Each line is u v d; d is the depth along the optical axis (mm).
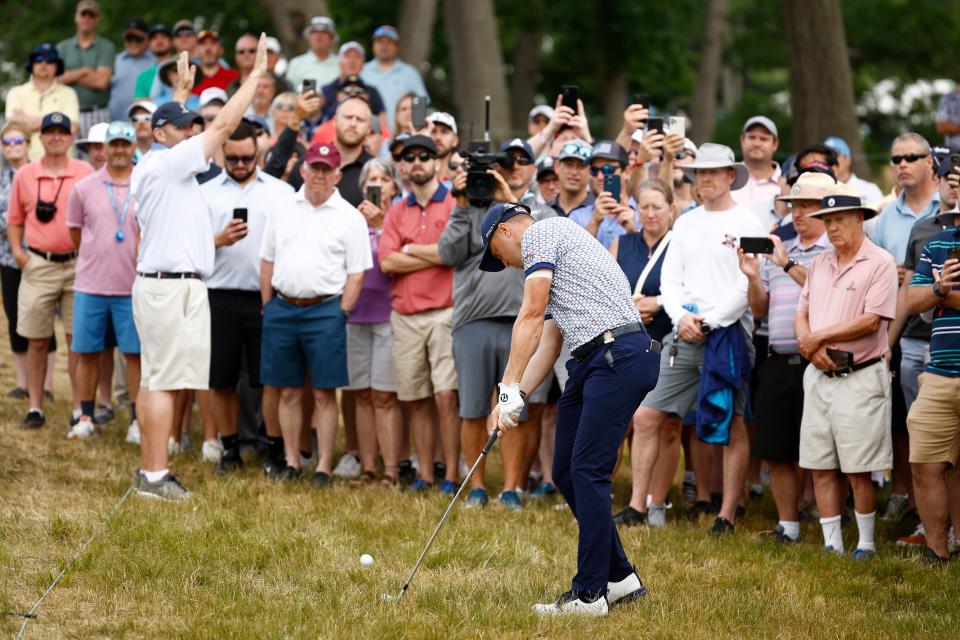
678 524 20344
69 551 16516
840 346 18500
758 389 19875
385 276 22266
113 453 22391
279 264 21266
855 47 70875
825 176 19984
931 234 19578
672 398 20016
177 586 15391
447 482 21500
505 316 20641
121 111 33844
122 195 23469
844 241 18531
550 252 14664
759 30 75750
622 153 22406
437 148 23156
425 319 21500
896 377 20594
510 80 69125
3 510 18047
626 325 14719
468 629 14219
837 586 16844
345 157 24047
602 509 14664
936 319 18016
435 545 17562
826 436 18703
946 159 19359
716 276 19844
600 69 66812
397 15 59625
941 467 18047
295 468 21703
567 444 15164
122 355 27250
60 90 31312
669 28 70000
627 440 25531
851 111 40000
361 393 22344
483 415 20781
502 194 20391
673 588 16312
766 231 20781
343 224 21359
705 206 20281
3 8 58656
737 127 73312
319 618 14250
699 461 21312
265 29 54188
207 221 20031
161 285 19578
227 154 22391
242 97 19594
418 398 21719
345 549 17188
